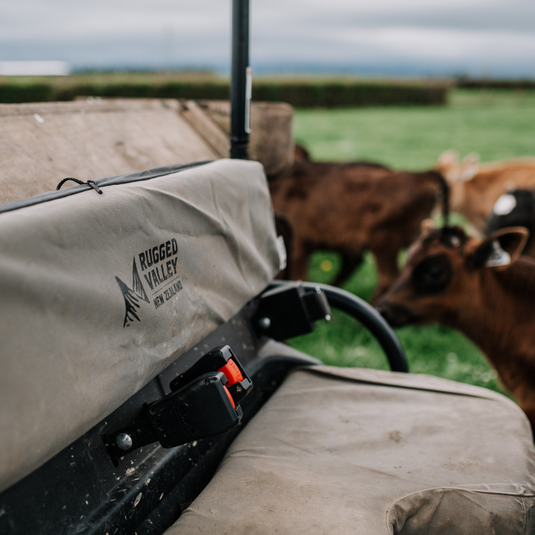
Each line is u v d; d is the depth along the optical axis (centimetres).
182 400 111
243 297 155
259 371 171
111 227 106
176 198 126
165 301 119
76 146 200
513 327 307
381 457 133
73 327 95
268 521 108
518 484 126
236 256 153
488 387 365
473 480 126
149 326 113
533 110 3144
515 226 426
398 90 3356
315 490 118
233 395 118
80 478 107
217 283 143
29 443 84
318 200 514
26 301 87
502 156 1365
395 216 502
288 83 3091
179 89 2448
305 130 1969
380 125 2194
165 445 113
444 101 3466
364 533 105
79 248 99
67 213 98
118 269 106
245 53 196
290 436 141
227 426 110
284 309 177
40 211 95
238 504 114
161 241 120
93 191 110
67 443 93
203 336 135
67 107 218
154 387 132
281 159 316
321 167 521
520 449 137
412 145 1570
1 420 81
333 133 1878
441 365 396
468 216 726
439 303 316
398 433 143
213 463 143
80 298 96
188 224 130
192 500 132
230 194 152
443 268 309
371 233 511
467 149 1484
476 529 119
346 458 132
